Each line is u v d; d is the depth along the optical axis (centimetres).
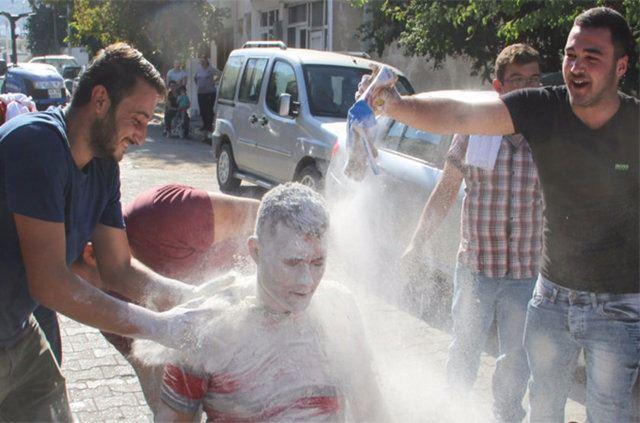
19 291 260
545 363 302
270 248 191
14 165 235
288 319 198
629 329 279
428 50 924
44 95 1759
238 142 995
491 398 407
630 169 271
